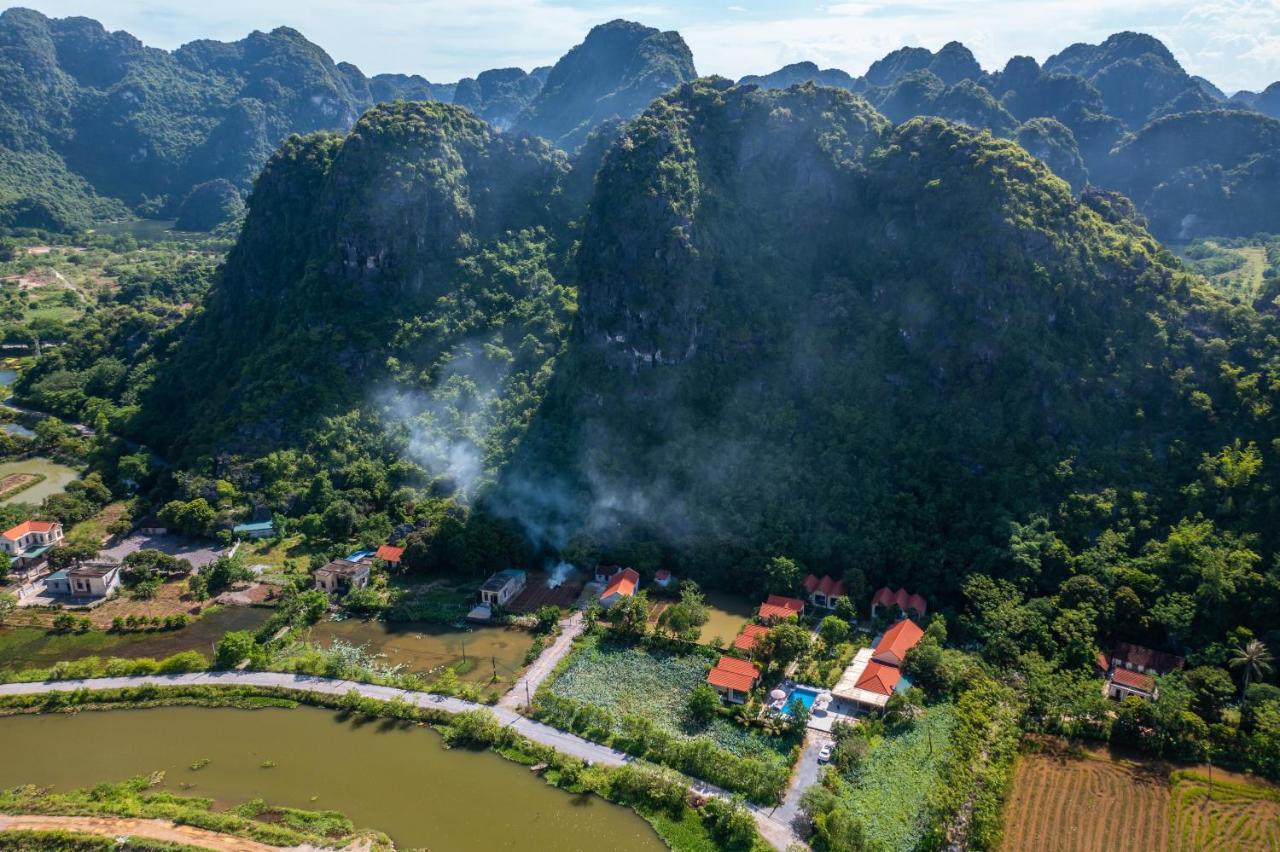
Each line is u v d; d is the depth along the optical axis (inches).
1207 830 3695.9
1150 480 5728.3
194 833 3673.7
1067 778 4013.3
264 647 5187.0
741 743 4264.3
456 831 3718.0
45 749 4315.9
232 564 6092.5
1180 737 4170.8
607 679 4874.5
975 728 4197.8
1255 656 4480.8
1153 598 5064.0
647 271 7017.7
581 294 7440.9
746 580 5856.3
